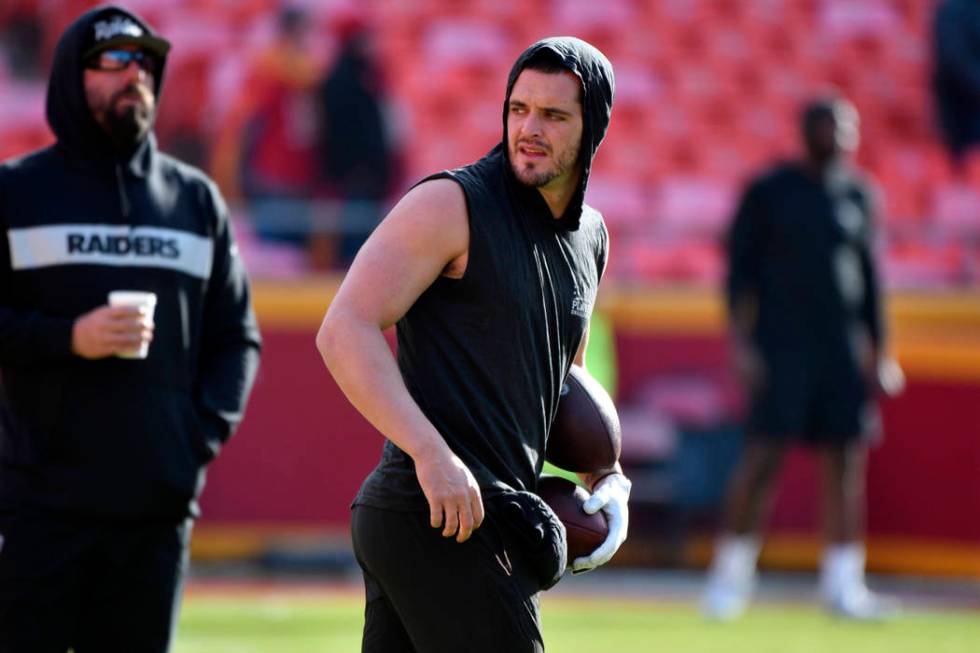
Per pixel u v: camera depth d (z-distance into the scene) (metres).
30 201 15.56
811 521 38.88
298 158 46.47
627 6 54.94
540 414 12.88
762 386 32.34
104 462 15.20
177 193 16.25
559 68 12.37
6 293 15.61
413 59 52.00
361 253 12.35
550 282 12.79
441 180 12.45
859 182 33.25
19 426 15.29
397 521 12.48
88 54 15.50
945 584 38.19
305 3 50.62
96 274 15.59
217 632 28.33
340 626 29.38
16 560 15.00
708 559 39.19
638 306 39.12
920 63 54.62
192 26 49.56
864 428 32.62
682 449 39.03
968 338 39.69
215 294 16.55
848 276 32.72
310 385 38.06
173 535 15.73
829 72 54.56
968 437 38.75
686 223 48.69
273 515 37.81
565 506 13.17
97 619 15.44
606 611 32.72
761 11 55.53
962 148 53.50
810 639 29.19
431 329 12.55
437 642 12.35
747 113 53.62
